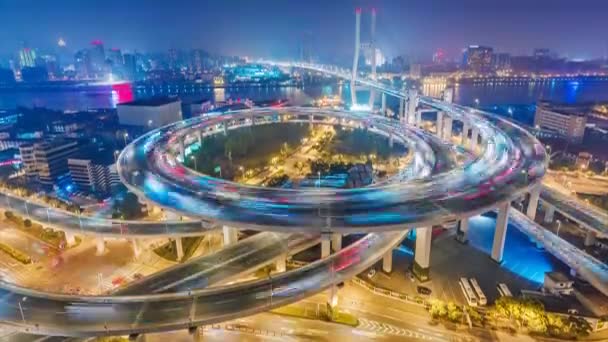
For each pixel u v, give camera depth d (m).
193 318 86.62
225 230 123.44
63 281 118.50
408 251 137.12
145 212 163.88
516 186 132.00
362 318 103.31
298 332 98.06
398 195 126.00
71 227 134.00
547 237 129.25
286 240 123.88
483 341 95.06
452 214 111.94
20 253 130.75
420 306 108.00
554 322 94.62
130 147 197.62
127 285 103.19
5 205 151.50
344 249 115.94
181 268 110.62
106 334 82.19
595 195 179.75
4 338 86.69
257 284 99.50
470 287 114.81
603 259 129.88
